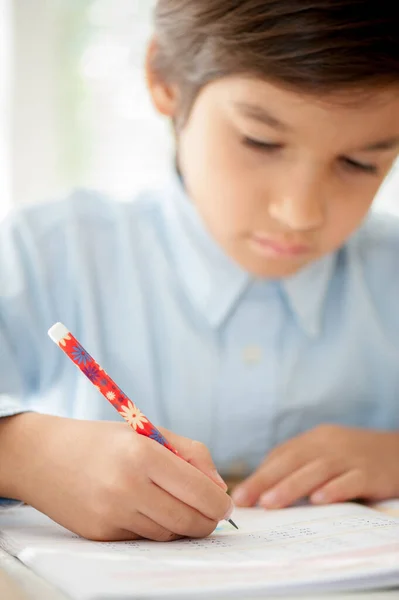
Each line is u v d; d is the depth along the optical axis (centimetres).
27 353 88
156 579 52
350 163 73
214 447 89
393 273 96
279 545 59
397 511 71
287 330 90
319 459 74
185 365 89
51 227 90
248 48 68
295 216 72
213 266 89
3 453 66
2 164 123
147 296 90
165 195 93
